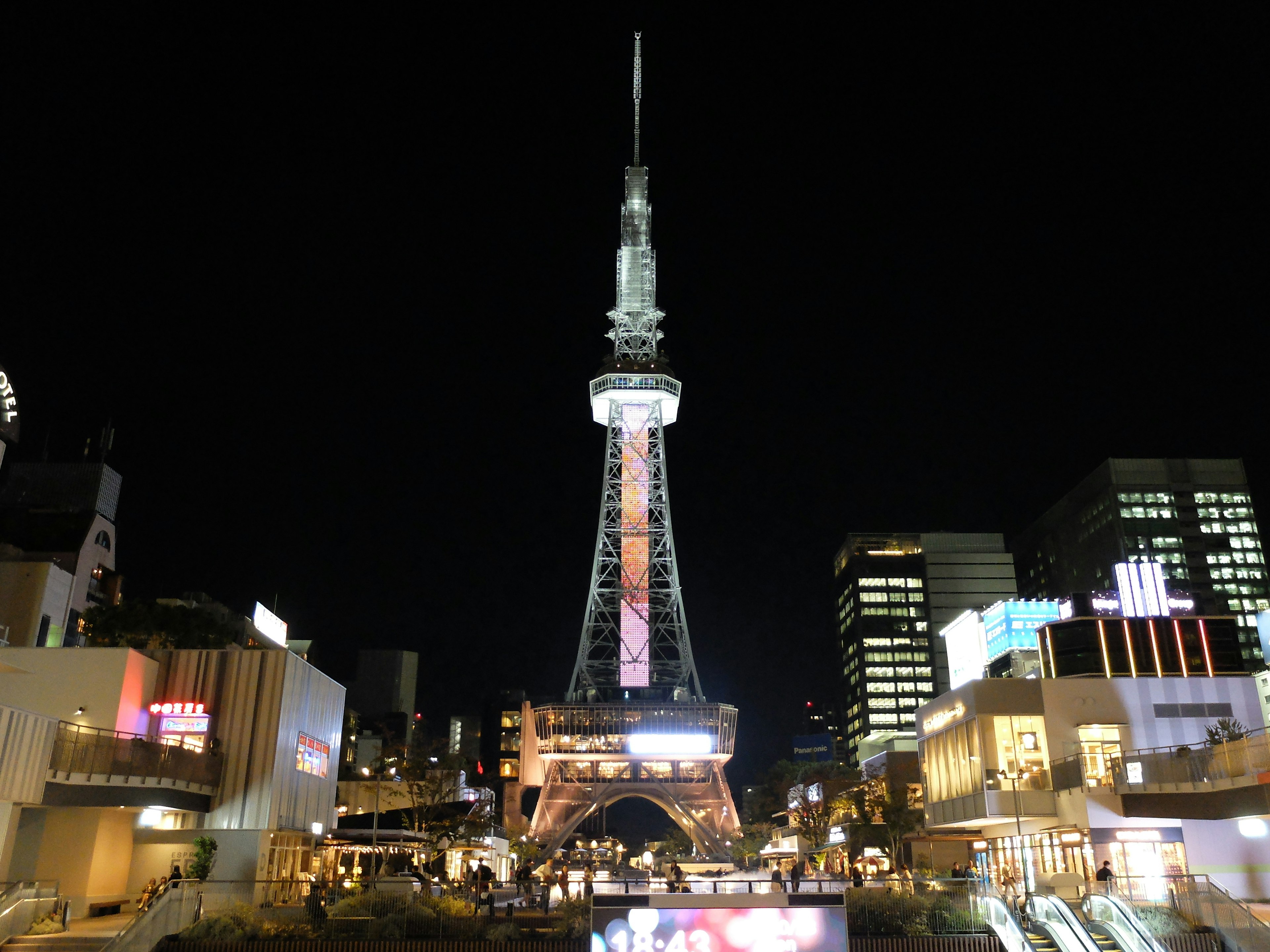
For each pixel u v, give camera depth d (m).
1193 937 36.59
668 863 134.88
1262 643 80.31
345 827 84.88
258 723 64.00
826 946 34.19
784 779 166.38
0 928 37.25
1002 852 80.38
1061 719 75.75
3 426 106.25
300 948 39.78
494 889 49.34
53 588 110.44
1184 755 62.88
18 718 44.69
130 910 57.84
